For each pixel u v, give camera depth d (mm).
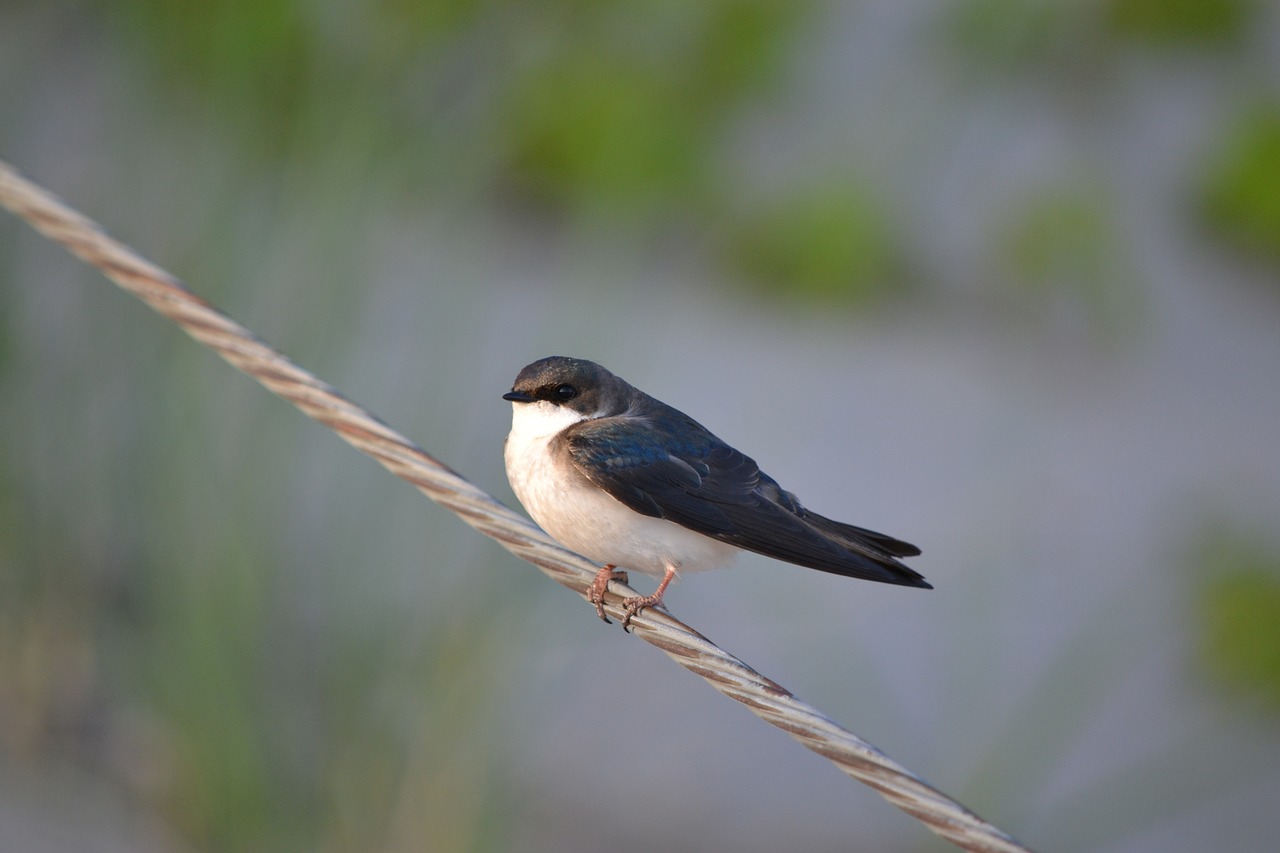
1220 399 19406
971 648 13922
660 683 13633
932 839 12039
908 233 20531
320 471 10367
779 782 12672
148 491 10430
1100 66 23750
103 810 10375
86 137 13414
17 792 10523
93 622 11344
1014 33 23453
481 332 11219
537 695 10500
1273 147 22594
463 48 11578
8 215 11586
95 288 11094
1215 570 15664
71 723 11133
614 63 19109
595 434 6734
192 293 5504
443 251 11539
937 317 20094
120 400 10906
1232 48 24625
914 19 23953
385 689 9781
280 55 10992
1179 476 17641
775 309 19578
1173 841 12273
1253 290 21672
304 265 10492
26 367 11195
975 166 22000
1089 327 20250
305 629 9812
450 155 11273
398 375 10688
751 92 20641
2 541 11195
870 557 6438
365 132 10766
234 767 9391
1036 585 15148
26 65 14234
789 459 16797
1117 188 22344
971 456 17266
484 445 10781
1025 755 12719
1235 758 13125
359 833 9578
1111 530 16328
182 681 9562
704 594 14336
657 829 11812
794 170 20875
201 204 10750
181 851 10008
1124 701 13852
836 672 13352
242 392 10508
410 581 10078
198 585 9609
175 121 11375
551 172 17938
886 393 18359
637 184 15906
